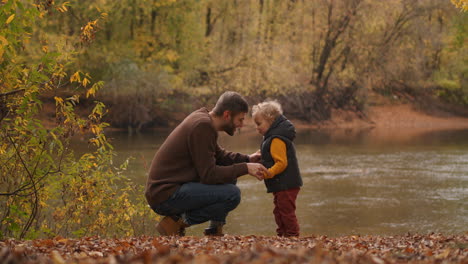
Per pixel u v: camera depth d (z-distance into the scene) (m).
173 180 4.93
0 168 5.60
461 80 48.50
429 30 44.09
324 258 2.72
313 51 40.66
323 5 40.19
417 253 3.53
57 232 6.30
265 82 36.19
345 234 8.40
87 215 6.44
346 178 14.77
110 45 32.47
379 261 2.85
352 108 42.53
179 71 35.59
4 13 4.82
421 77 46.25
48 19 24.02
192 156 4.91
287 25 40.28
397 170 16.31
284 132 5.45
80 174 6.16
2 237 5.33
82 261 2.87
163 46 35.22
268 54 36.94
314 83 41.03
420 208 10.79
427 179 14.62
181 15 34.94
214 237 4.61
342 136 29.78
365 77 41.75
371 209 10.67
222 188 4.95
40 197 5.84
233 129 5.15
